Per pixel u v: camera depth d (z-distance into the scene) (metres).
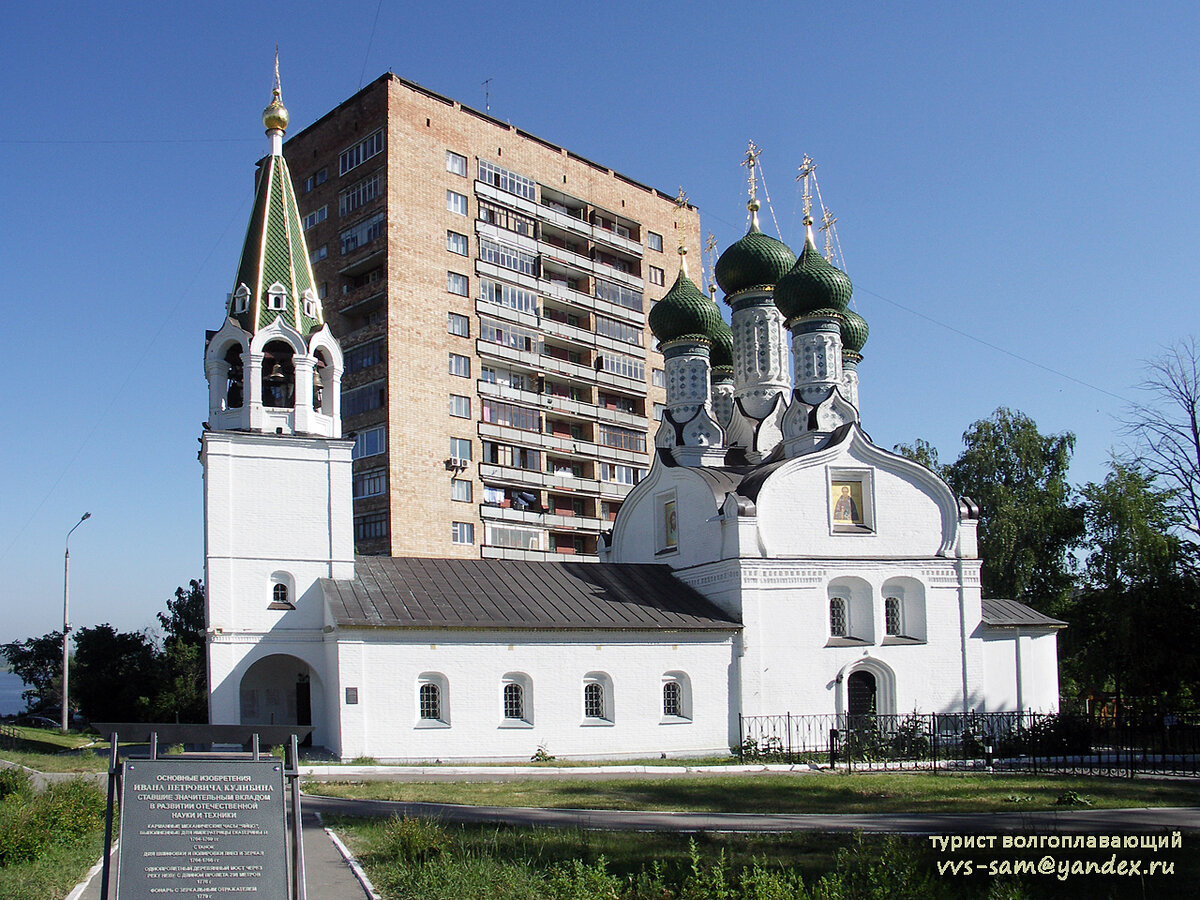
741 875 15.70
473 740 37.53
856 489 44.69
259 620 38.75
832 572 43.34
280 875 12.53
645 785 29.75
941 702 43.84
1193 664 50.50
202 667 55.44
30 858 17.16
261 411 39.66
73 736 51.22
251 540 39.00
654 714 40.28
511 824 21.61
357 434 67.44
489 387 70.62
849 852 17.91
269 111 42.50
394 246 67.12
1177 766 35.97
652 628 40.41
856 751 38.31
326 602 38.16
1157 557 56.28
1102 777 32.62
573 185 80.31
